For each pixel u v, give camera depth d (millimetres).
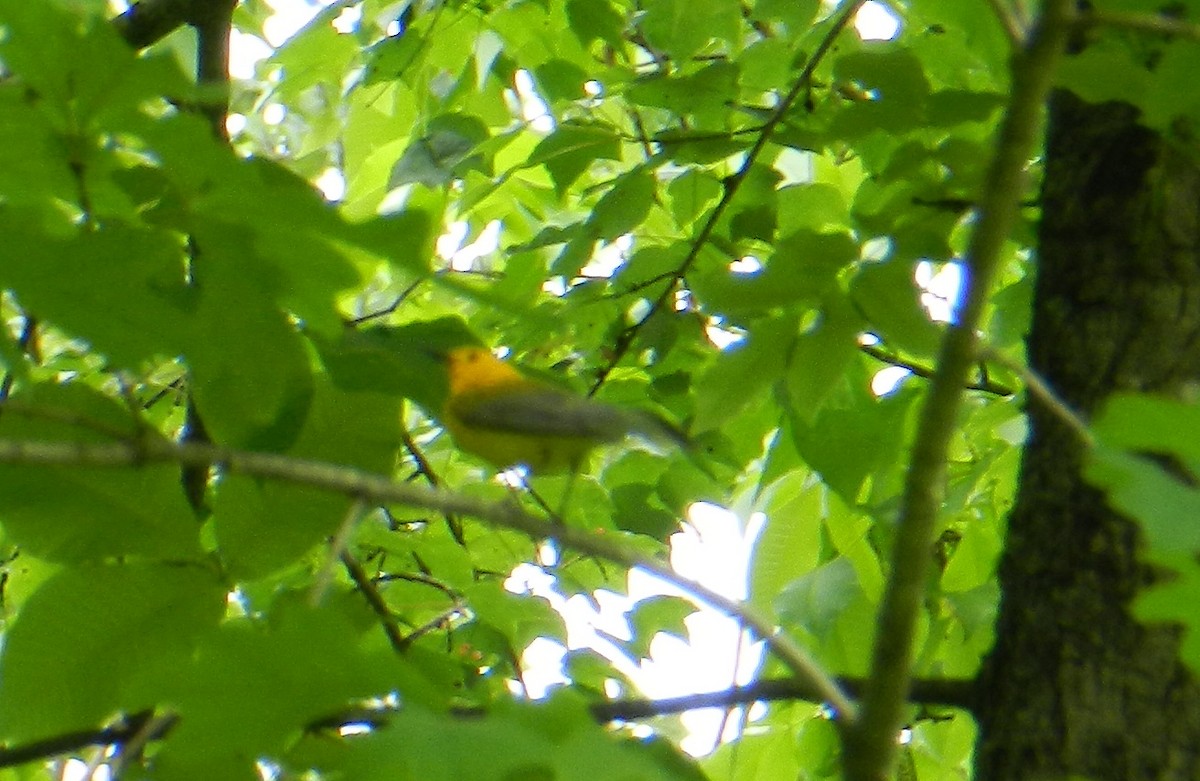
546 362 13547
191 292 5891
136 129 4531
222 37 10148
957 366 4988
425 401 7016
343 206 13508
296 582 9484
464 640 10391
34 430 6254
